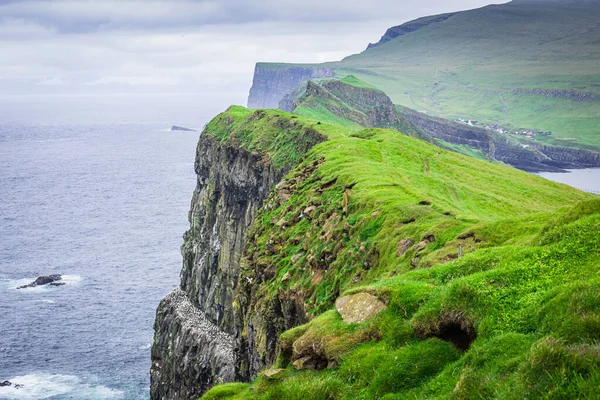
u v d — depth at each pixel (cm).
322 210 7694
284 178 10481
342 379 2872
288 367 3297
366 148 11056
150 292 18988
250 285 8019
